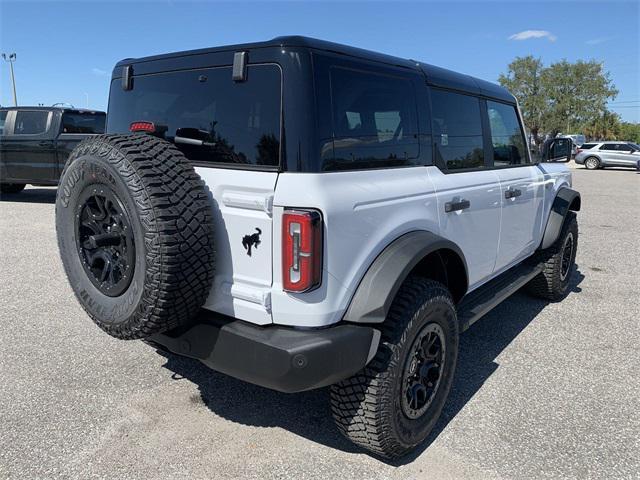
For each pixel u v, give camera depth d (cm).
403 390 260
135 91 306
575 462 277
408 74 293
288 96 230
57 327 447
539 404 335
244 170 238
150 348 407
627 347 429
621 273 672
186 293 230
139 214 220
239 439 291
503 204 388
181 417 312
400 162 282
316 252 222
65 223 265
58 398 330
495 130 397
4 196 1287
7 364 376
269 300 232
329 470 266
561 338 447
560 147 489
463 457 279
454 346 296
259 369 230
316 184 225
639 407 333
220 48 257
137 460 271
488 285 412
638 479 264
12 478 255
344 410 258
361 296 243
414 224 278
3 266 644
